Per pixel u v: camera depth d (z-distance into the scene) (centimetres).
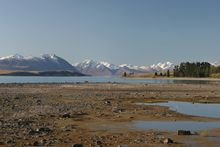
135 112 3728
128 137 2245
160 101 5394
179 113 3756
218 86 11850
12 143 1977
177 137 2261
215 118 3362
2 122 2727
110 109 3978
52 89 8969
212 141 2125
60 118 3112
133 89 9294
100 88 9738
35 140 2075
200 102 5316
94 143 2025
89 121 2998
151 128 2675
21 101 4856
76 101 5050
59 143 2008
